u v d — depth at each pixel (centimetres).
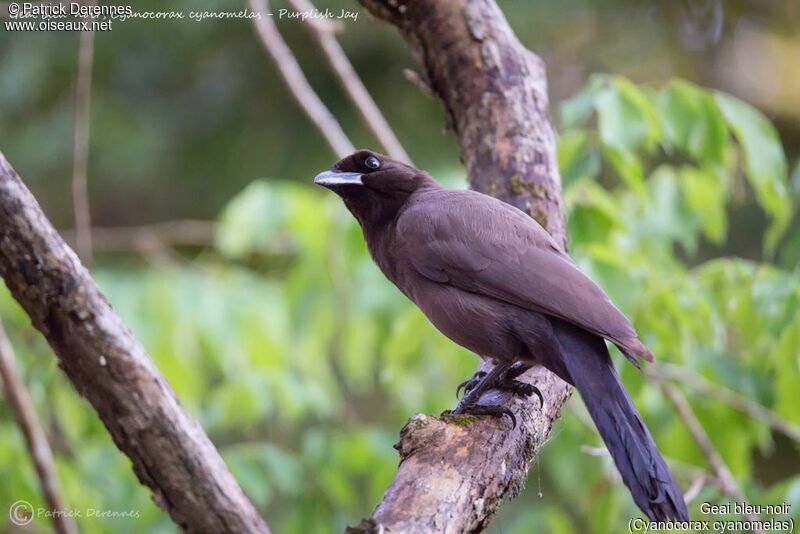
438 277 785
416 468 602
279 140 1830
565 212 883
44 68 1780
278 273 1405
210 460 496
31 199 480
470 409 684
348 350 1132
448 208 808
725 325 996
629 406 664
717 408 1016
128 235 1370
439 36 905
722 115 938
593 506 1045
